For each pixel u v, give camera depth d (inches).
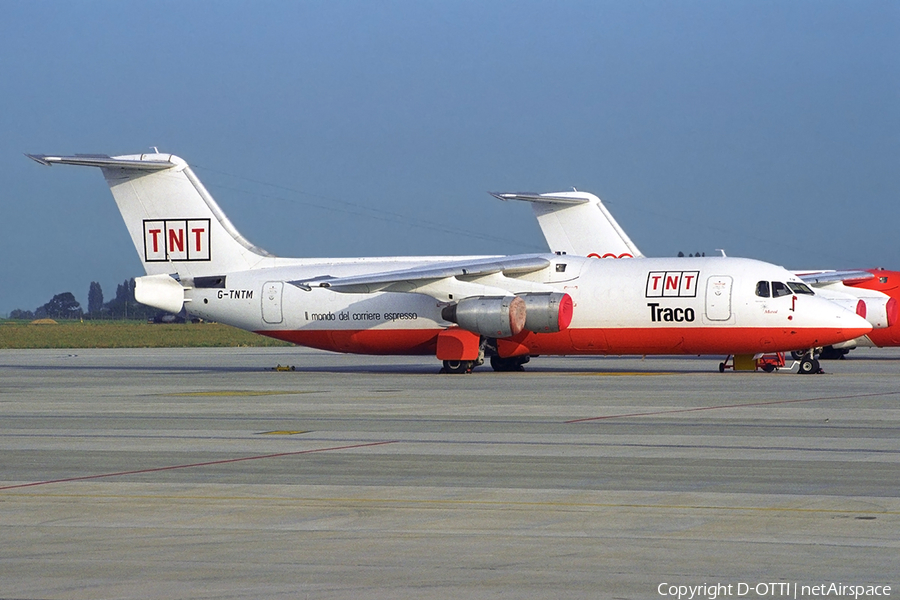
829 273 6948.8
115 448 2672.2
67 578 1407.5
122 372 6205.7
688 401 3794.3
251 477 2204.7
